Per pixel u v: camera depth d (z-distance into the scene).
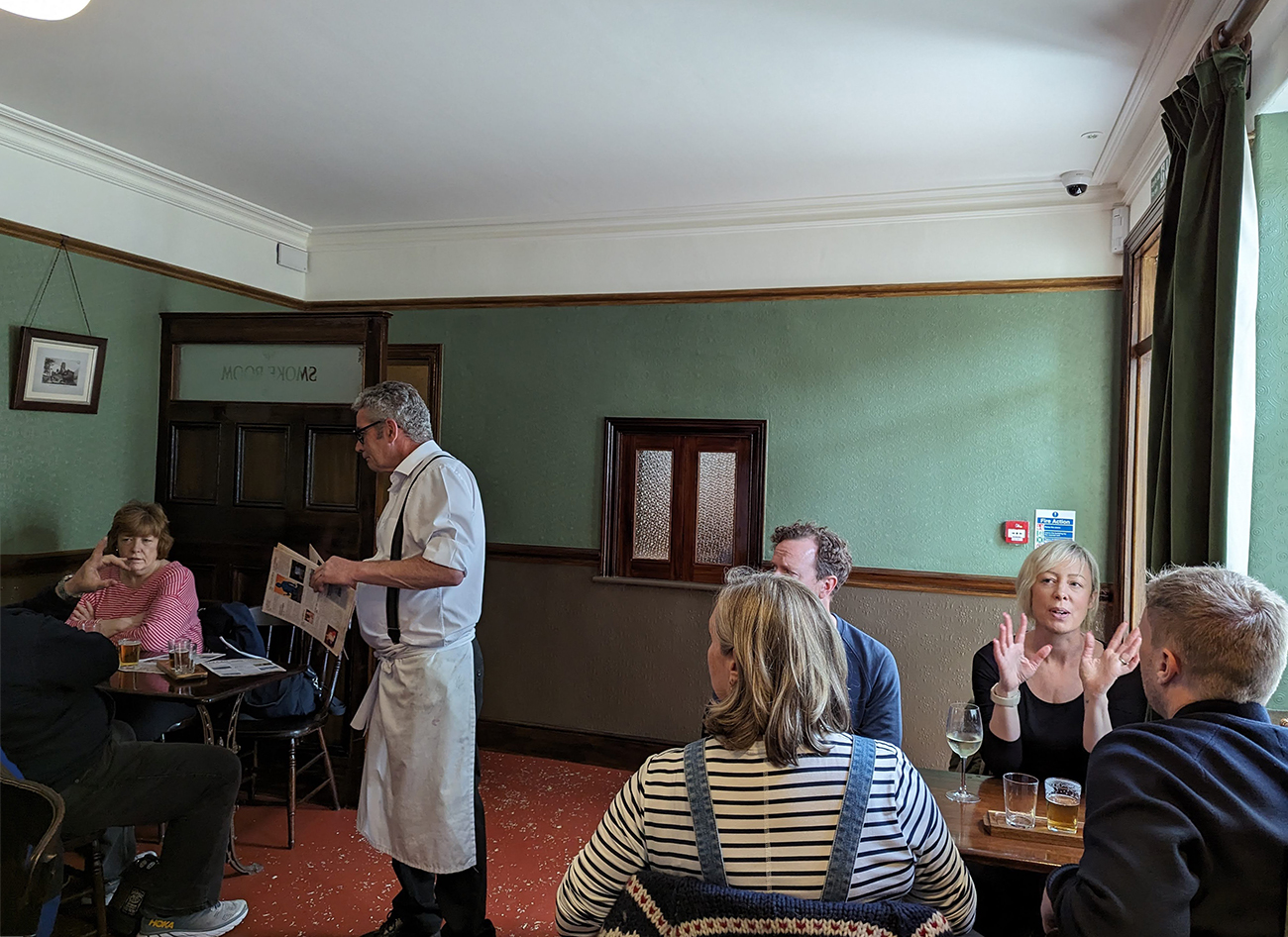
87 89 3.15
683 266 4.59
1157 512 2.40
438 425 4.95
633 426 4.66
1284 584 2.08
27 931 1.72
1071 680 2.29
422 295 5.01
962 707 1.99
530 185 4.17
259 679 2.98
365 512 3.86
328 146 3.69
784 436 4.41
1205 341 2.16
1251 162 2.15
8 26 2.68
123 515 3.35
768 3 2.47
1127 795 1.28
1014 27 2.58
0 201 3.47
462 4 2.50
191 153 3.81
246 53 2.84
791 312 4.41
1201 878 1.24
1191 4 2.36
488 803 4.00
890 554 4.26
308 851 3.37
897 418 4.25
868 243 4.30
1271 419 2.10
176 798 2.48
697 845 1.24
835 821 1.22
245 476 4.07
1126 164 3.65
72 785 2.35
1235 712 1.35
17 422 3.59
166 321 4.20
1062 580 2.27
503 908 3.00
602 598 4.69
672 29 2.62
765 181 4.03
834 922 1.13
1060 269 4.04
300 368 4.01
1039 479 4.07
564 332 4.76
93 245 3.85
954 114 3.22
